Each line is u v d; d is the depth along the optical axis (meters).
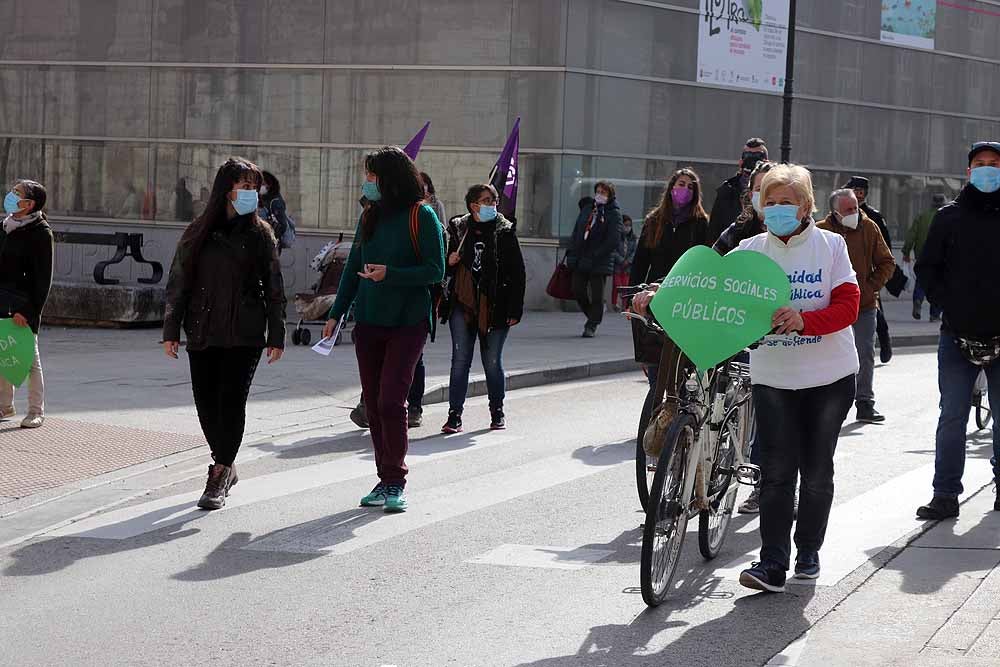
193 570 6.79
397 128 23.62
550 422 11.76
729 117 25.05
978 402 11.46
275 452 10.02
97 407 11.49
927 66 28.84
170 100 24.94
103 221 25.48
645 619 5.96
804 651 5.48
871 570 6.69
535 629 5.82
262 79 24.34
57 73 25.59
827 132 27.05
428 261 8.16
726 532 7.25
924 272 7.88
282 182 24.34
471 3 23.08
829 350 6.18
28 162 25.89
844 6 27.09
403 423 8.20
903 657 5.38
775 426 6.27
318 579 6.62
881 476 9.21
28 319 10.23
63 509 8.09
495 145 23.11
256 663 5.38
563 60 22.77
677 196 9.66
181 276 8.18
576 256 18.47
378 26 23.61
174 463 9.44
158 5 24.88
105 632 5.78
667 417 6.58
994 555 6.98
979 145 7.67
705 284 5.98
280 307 8.21
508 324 11.19
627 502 8.42
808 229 6.16
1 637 5.71
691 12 24.20
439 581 6.58
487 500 8.46
